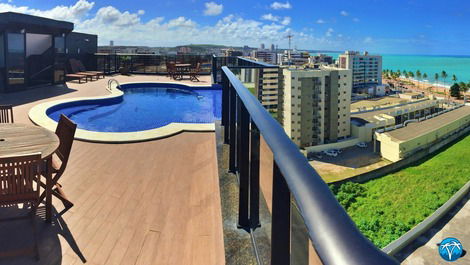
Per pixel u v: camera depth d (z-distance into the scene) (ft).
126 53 61.21
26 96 32.50
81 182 11.62
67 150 9.07
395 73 472.44
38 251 7.20
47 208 8.57
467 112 169.07
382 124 123.24
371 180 101.40
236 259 5.41
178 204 9.90
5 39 32.81
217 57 44.39
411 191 99.40
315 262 1.75
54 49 41.24
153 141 17.43
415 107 163.63
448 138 144.46
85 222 8.80
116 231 8.37
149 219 9.00
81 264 7.06
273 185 3.11
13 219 7.22
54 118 27.48
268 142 3.03
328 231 1.48
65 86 41.34
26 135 9.34
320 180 1.99
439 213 90.58
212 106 38.17
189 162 13.87
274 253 3.11
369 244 1.37
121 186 11.27
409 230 83.61
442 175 111.96
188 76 57.52
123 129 27.63
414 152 121.29
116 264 7.07
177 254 7.42
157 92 47.06
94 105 32.68
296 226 2.58
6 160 6.73
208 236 8.15
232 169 9.86
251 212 5.73
